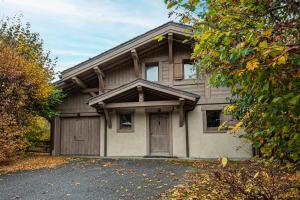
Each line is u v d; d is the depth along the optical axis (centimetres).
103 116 1380
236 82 263
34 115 1363
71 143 1439
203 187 602
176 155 1277
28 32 1864
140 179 768
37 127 1493
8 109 1171
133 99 1306
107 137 1357
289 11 203
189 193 568
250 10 225
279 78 189
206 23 247
